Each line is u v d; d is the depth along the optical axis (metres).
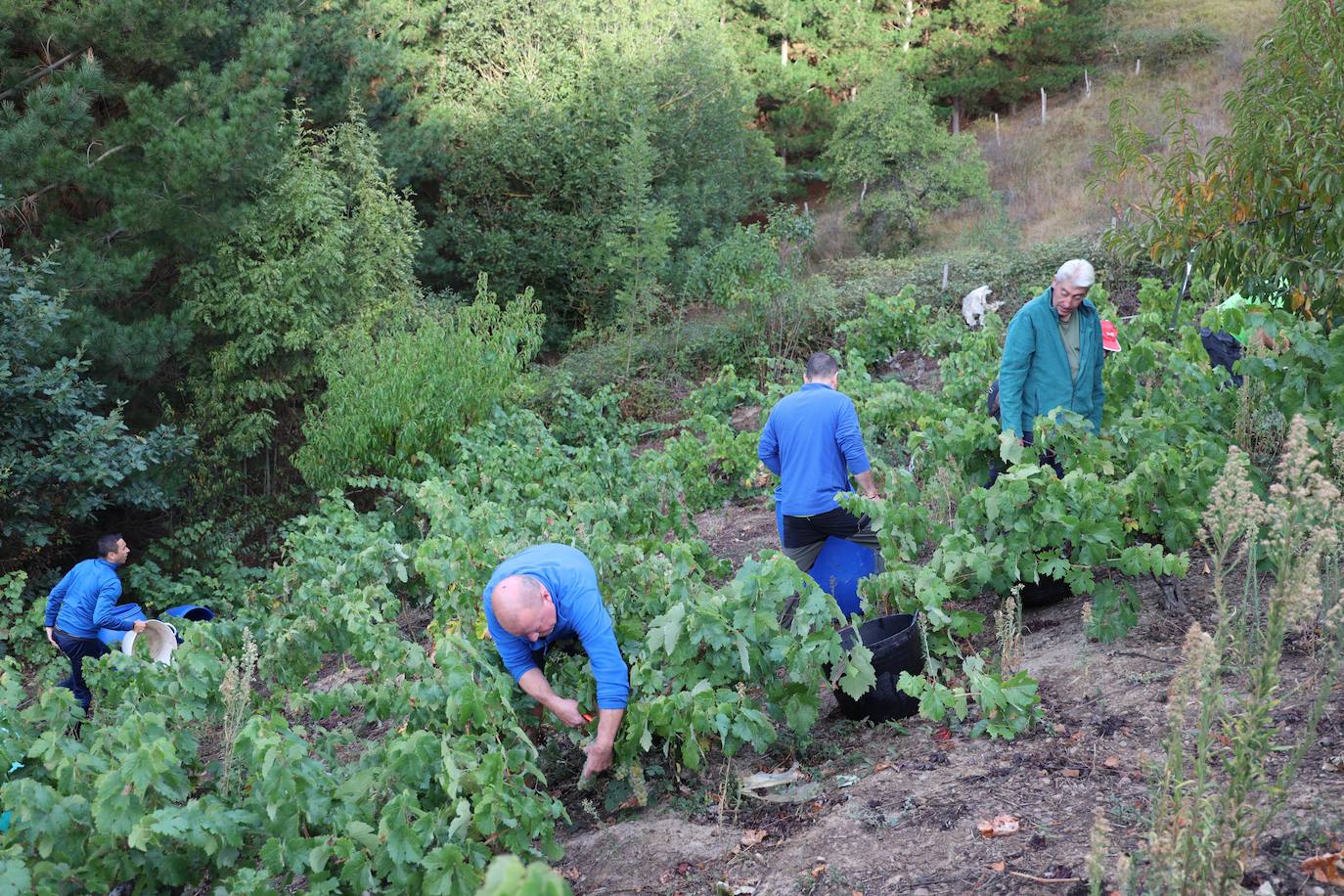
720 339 15.52
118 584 7.35
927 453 6.10
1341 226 4.21
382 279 15.92
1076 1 32.31
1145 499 4.60
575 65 21.86
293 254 14.49
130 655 5.12
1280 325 4.79
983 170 21.56
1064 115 28.64
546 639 3.87
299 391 14.66
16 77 12.15
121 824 3.07
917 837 3.32
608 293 20.44
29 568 11.45
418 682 4.11
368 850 3.29
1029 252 16.12
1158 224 4.98
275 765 3.27
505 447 9.91
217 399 13.88
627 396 14.24
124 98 12.63
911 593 4.69
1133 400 6.02
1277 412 5.42
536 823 3.55
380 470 11.76
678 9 23.89
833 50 33.16
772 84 31.58
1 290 10.70
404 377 11.30
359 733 5.59
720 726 3.76
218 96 12.88
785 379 13.30
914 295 15.16
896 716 4.29
